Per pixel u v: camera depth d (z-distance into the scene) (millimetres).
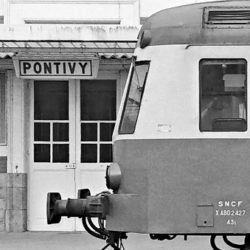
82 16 29703
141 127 19109
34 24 29219
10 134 29781
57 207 19750
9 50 28156
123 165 19344
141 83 19438
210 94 18922
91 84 30094
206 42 18984
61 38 28781
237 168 18703
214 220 18688
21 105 29781
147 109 19109
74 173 29984
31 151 29984
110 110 30094
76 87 30000
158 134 18984
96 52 28266
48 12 29703
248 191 18656
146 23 19875
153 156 18969
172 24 19234
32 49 28188
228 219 18672
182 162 18844
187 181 18812
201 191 18781
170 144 18906
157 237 19625
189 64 19000
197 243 27500
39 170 30000
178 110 18953
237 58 18875
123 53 28328
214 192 18719
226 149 18734
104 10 29688
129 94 19812
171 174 18875
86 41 27766
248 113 18734
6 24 29359
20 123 29781
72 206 19734
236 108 18828
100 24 29547
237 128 18797
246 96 18781
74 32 28781
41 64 28812
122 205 19109
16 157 29766
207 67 18984
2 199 29766
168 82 19047
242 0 19562
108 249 26000
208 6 19375
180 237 28672
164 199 18875
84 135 30031
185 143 18859
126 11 29656
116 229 19172
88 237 28641
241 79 18859
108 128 30062
